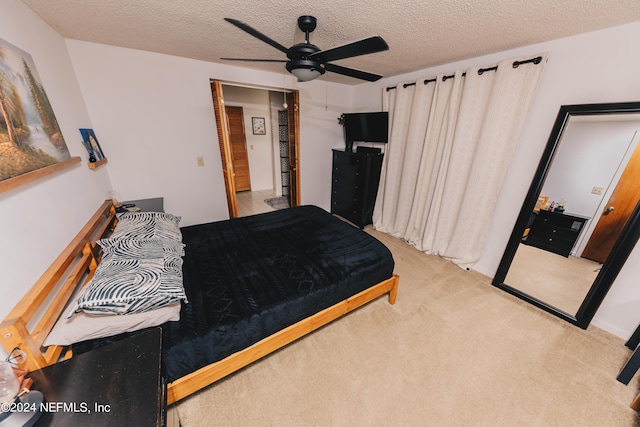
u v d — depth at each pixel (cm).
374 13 148
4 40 111
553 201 211
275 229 241
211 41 202
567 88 189
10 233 94
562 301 208
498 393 141
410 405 134
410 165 318
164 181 271
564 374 153
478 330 188
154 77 239
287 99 367
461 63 247
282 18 156
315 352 166
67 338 100
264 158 602
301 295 147
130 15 154
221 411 130
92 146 200
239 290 149
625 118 168
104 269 125
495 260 257
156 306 115
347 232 237
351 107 408
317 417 128
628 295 174
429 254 310
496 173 236
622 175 175
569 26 163
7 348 81
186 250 195
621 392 142
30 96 124
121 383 77
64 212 140
